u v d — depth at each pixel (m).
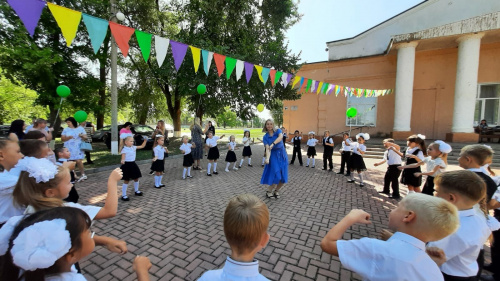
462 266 1.44
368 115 13.61
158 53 3.23
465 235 1.41
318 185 5.82
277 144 4.52
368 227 3.47
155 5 11.78
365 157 10.40
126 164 4.48
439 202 1.06
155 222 3.51
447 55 11.40
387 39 13.06
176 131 16.59
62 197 1.44
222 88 10.88
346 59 13.77
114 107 8.82
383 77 13.02
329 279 2.30
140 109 16.34
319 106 14.94
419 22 12.30
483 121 10.52
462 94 9.80
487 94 10.98
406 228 1.10
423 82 11.94
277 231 3.28
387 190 4.98
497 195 2.04
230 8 10.51
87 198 4.55
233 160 7.46
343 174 7.10
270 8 11.89
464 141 9.80
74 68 9.41
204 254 2.69
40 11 2.23
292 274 2.37
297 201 4.57
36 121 4.35
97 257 2.60
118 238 3.02
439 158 3.34
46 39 8.82
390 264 1.03
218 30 10.58
